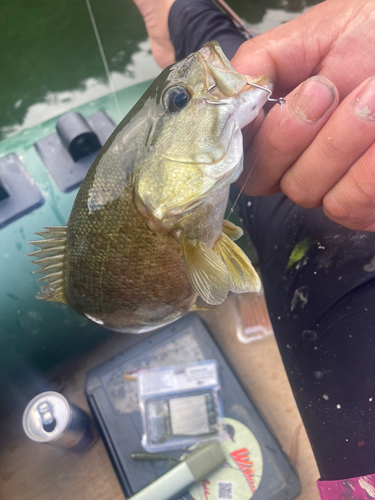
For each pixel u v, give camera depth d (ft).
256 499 1.47
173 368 1.76
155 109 0.87
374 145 0.75
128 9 2.26
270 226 1.32
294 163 0.86
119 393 1.73
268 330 1.86
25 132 1.73
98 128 1.71
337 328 1.03
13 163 1.63
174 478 1.47
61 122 1.60
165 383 1.73
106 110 1.82
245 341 1.85
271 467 1.51
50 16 2.22
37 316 1.62
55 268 1.05
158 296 0.99
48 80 2.14
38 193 1.58
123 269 0.95
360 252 1.07
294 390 1.13
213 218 0.90
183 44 1.87
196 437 1.60
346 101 0.73
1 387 1.69
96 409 1.70
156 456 1.58
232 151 0.83
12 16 2.25
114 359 1.80
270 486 1.48
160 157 0.86
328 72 0.91
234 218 1.71
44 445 1.71
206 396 1.68
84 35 2.22
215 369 1.73
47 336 1.68
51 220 1.58
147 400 1.69
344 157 0.78
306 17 0.90
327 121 0.77
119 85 2.11
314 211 1.19
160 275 0.96
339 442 0.97
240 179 0.98
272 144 0.83
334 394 1.00
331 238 1.13
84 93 2.09
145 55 2.19
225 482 1.49
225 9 1.80
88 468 1.65
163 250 0.93
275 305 1.24
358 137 0.74
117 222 0.91
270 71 0.92
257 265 1.97
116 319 1.04
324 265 1.12
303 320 1.12
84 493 1.61
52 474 1.66
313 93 0.74
